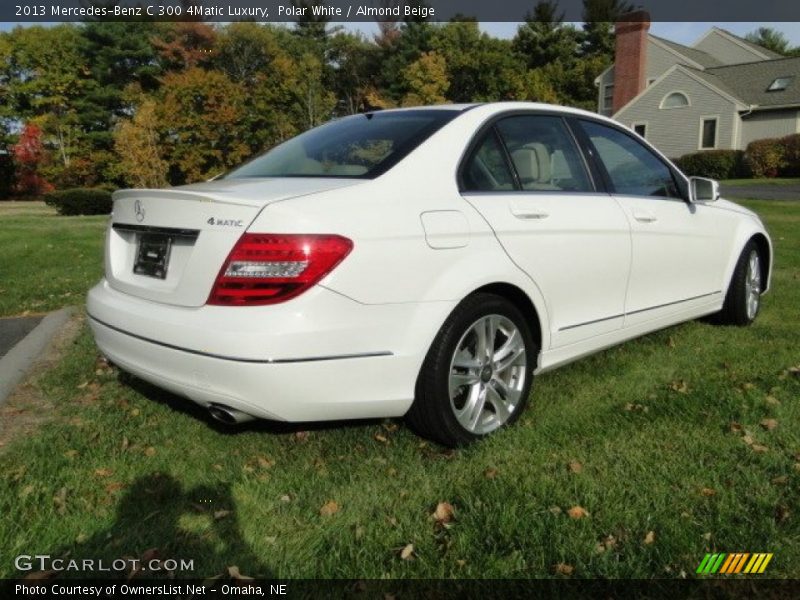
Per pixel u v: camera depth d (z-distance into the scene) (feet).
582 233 11.03
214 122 114.01
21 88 128.88
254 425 10.59
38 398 11.92
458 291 9.12
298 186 8.96
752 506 7.93
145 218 9.29
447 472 8.89
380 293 8.45
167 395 11.91
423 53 137.69
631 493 8.21
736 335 15.19
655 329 13.46
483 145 10.36
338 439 10.09
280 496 8.43
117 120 131.44
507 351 10.18
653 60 113.19
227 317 8.06
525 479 8.52
